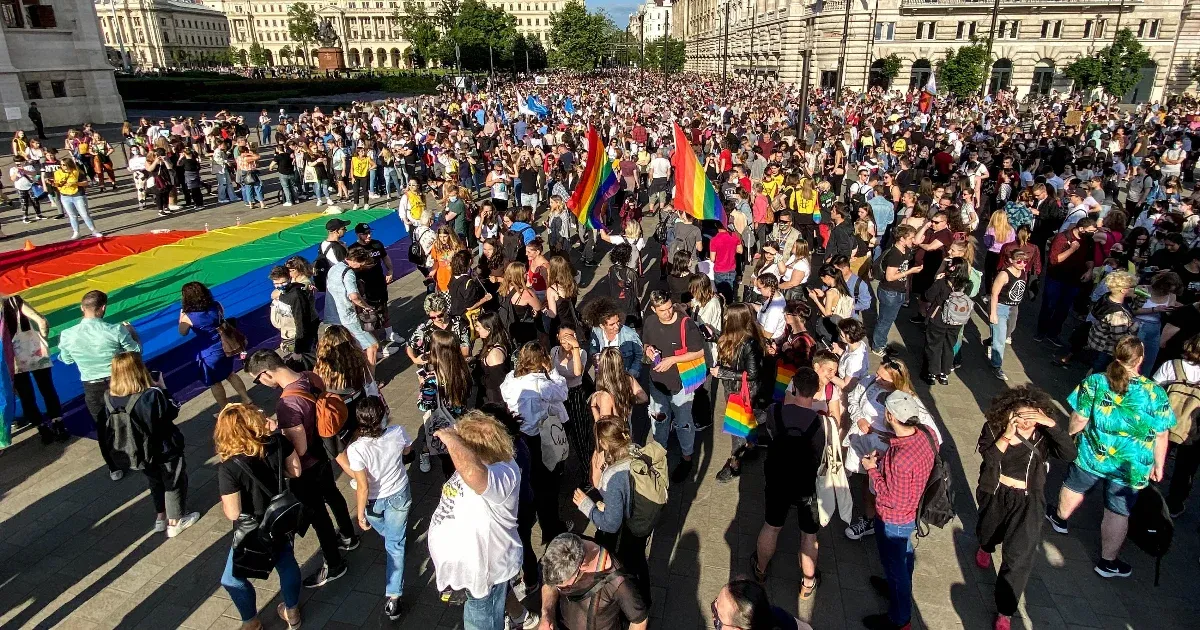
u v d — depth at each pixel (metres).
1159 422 5.01
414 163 21.19
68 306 11.23
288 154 19.20
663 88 58.00
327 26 67.75
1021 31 54.09
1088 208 11.38
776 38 64.94
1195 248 9.37
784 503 4.99
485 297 8.17
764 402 6.71
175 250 14.38
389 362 9.61
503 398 5.52
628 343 7.19
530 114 30.67
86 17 33.66
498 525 4.16
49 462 7.18
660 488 4.46
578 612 3.83
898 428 4.55
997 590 4.88
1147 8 51.56
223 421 4.51
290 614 5.02
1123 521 5.27
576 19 92.19
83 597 5.38
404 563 5.31
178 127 26.61
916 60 55.97
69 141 21.55
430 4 138.12
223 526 6.19
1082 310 10.04
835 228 11.04
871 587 5.43
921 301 10.82
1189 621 5.10
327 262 9.05
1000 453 4.72
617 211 17.80
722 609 3.28
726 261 9.62
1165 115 30.97
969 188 13.56
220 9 153.12
